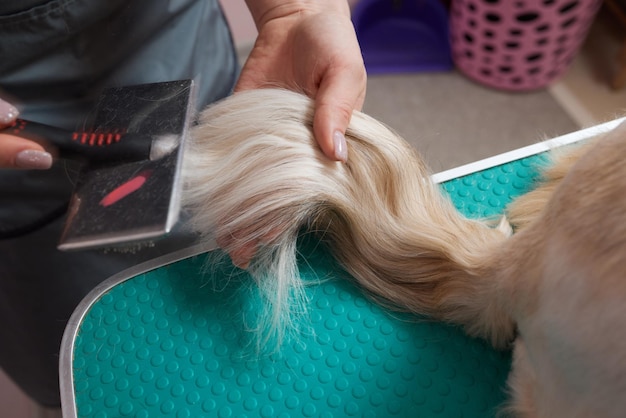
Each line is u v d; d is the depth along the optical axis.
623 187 0.34
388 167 0.52
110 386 0.49
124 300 0.53
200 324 0.51
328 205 0.50
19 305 0.84
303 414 0.46
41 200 0.71
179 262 0.55
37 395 0.98
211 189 0.49
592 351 0.34
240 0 1.40
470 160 1.29
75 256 0.79
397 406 0.46
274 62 0.64
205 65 0.77
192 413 0.47
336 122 0.50
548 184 0.55
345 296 0.52
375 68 1.48
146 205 0.38
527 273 0.40
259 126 0.50
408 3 1.51
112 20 0.65
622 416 0.34
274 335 0.50
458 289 0.48
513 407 0.44
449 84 1.44
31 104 0.68
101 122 0.45
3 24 0.60
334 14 0.62
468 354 0.48
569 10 1.26
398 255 0.51
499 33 1.30
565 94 1.38
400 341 0.49
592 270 0.34
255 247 0.51
